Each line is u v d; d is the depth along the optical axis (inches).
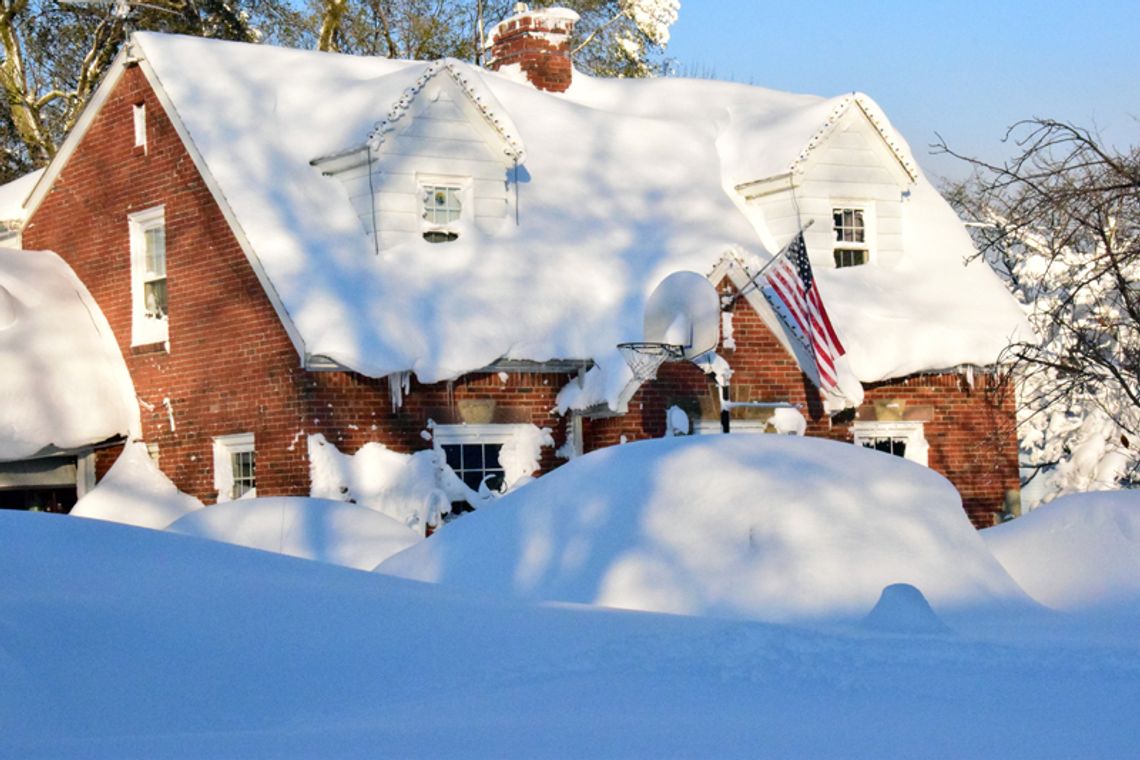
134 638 308.5
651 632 342.3
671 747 251.4
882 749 250.4
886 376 880.3
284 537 583.5
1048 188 705.6
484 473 806.5
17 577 334.0
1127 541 466.9
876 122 964.6
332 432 761.6
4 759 242.8
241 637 318.0
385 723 273.1
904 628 369.4
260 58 908.0
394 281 795.4
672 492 436.8
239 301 801.6
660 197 935.0
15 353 835.4
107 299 896.9
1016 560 477.4
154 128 863.7
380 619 339.9
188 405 836.0
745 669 316.5
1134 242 739.4
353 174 833.5
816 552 413.4
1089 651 340.8
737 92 1104.2
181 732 271.7
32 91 1446.9
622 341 812.0
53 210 940.6
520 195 888.9
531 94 987.9
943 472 918.4
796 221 938.7
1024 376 868.0
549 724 271.6
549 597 422.6
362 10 1502.2
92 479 868.0
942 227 1005.8
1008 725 270.4
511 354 786.8
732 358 855.7
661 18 1616.6
